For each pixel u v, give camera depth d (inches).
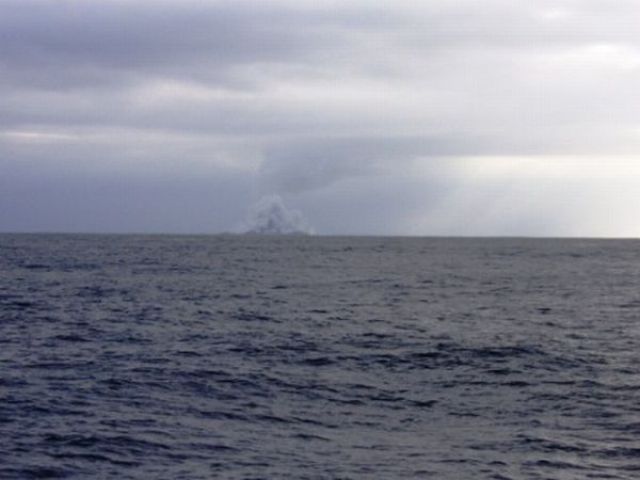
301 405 1742.1
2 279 4980.3
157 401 1710.1
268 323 3075.8
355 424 1601.9
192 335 2684.5
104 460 1310.3
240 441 1444.4
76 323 2913.4
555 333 2940.5
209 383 1899.6
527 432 1552.7
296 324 3070.9
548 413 1710.1
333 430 1551.4
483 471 1311.5
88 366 2052.2
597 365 2263.8
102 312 3287.4
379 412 1707.7
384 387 1940.2
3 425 1473.9
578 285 5378.9
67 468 1266.0
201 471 1274.6
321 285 5078.7
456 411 1726.1
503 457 1389.0
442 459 1374.3
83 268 6200.8
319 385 1934.1
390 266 7524.6
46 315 3139.8
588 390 1931.6
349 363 2241.6
